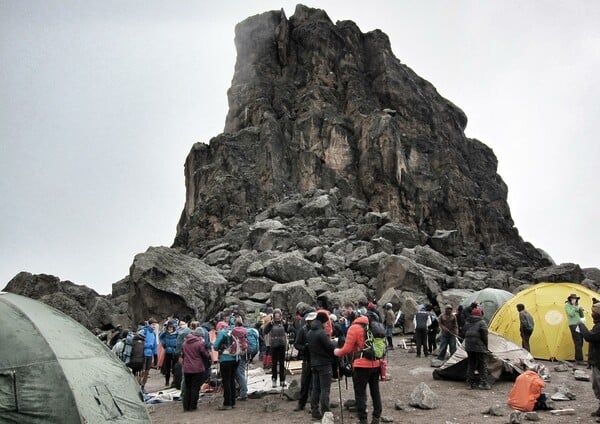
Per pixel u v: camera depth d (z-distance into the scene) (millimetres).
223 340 13992
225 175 54875
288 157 57594
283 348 15438
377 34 73312
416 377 16922
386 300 31344
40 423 8188
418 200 55281
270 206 51812
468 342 14742
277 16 73312
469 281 39500
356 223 48750
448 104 75000
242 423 12008
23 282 37281
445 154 61250
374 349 10891
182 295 30594
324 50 68438
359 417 10844
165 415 13375
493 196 64438
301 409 12977
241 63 70250
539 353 20391
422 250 42625
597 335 11258
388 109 63469
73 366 8930
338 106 64312
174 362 17938
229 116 66562
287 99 64500
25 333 8875
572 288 21281
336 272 37750
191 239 51281
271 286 35156
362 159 57062
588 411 12031
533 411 12148
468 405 12898
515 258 53094
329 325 12461
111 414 9086
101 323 31953
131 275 31969
